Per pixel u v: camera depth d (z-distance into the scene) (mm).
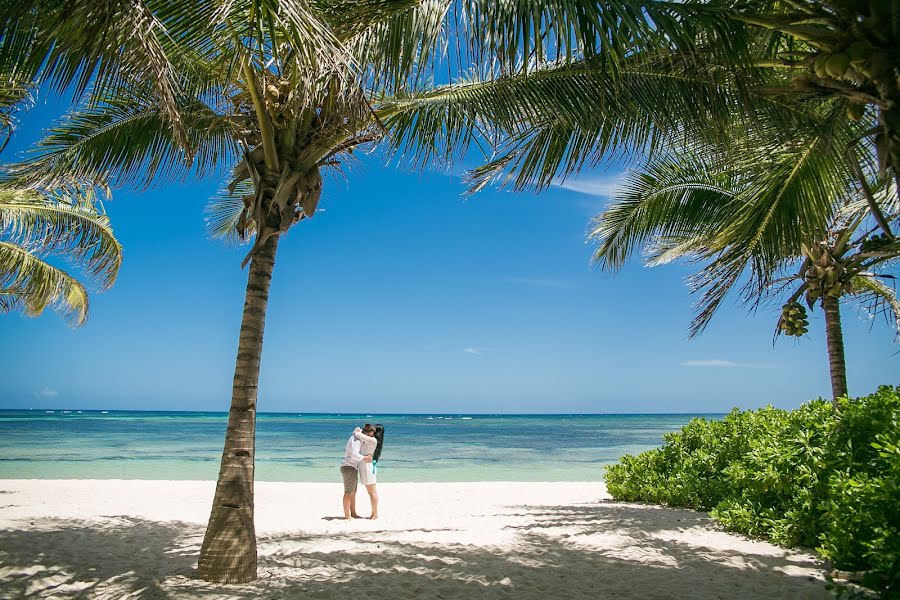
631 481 10430
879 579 4148
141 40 3492
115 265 9688
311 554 5984
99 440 36031
